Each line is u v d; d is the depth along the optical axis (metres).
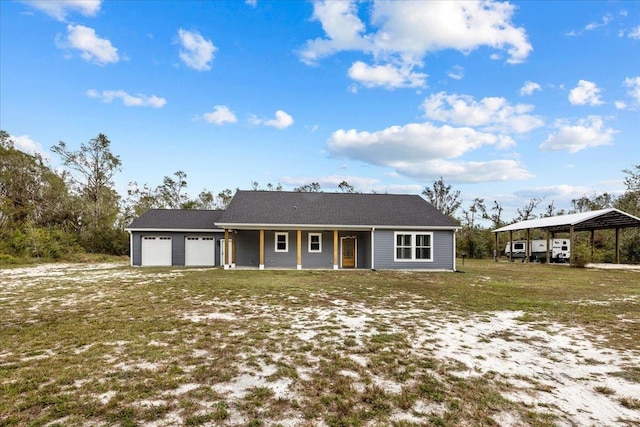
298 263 17.45
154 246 19.98
